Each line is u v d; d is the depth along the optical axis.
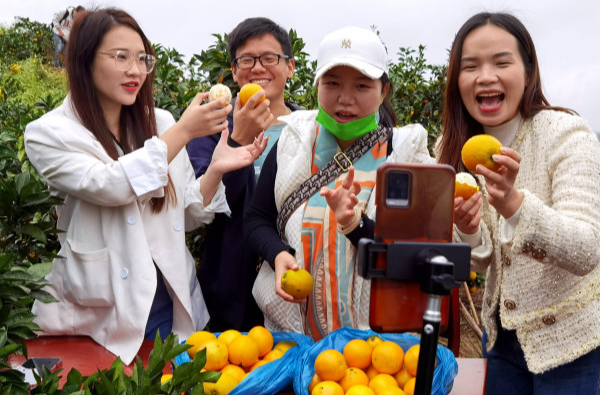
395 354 1.67
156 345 1.44
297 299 1.98
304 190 2.16
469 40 2.00
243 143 2.46
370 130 2.15
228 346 1.80
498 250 2.02
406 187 1.10
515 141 2.05
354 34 2.05
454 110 2.15
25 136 2.28
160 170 2.18
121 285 2.24
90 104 2.24
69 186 2.18
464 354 4.74
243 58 3.17
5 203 2.07
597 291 1.89
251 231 2.28
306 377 1.67
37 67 15.73
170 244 2.39
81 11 2.25
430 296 1.05
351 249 2.09
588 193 1.77
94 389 1.35
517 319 1.96
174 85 4.54
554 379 1.96
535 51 2.01
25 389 1.27
